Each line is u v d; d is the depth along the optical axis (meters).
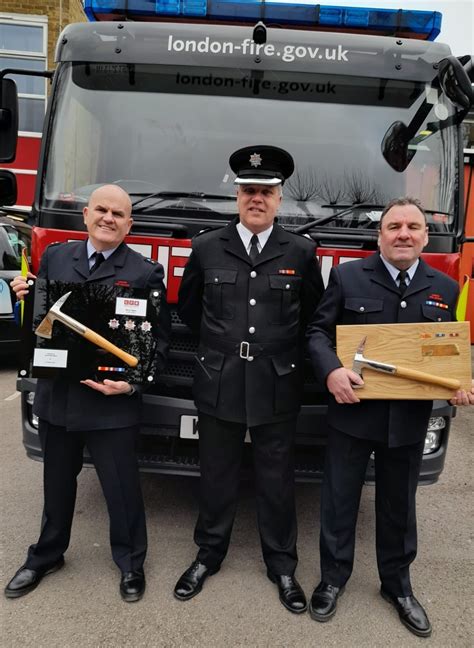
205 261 2.64
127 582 2.63
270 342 2.57
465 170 3.39
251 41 3.15
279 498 2.68
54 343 2.46
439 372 2.37
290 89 3.18
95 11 3.36
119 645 2.34
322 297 2.63
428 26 3.40
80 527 3.28
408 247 2.38
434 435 3.04
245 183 2.47
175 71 3.18
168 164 3.16
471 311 9.07
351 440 2.53
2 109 3.26
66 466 2.65
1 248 6.57
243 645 2.37
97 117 3.19
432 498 3.98
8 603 2.57
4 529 3.20
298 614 2.58
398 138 3.17
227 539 2.79
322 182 3.14
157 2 3.34
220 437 2.67
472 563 3.11
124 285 2.49
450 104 3.18
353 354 2.40
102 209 2.45
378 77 3.18
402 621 2.54
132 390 2.48
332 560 2.59
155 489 3.83
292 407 2.64
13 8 10.70
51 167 3.13
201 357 2.67
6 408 5.58
